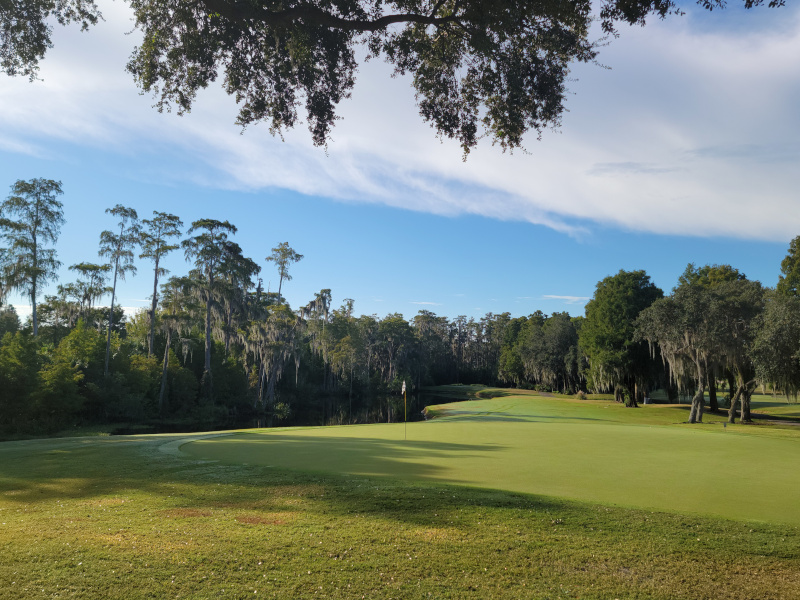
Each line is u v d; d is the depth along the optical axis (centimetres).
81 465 1131
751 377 3073
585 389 7069
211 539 620
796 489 909
